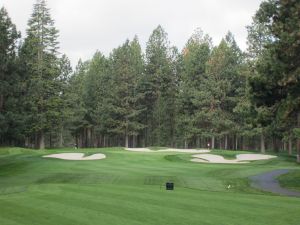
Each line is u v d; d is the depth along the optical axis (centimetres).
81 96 7988
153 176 2586
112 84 7638
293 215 1088
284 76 2084
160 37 7956
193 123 7056
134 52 7731
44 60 5725
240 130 6575
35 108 5394
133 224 973
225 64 6819
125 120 7594
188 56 7738
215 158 4300
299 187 2100
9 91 3384
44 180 2494
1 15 3509
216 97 6775
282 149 8250
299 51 2089
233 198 1388
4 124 3406
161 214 1087
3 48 3288
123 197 1373
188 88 7238
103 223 983
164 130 8006
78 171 2936
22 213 1099
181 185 2159
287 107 2139
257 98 2408
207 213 1105
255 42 5566
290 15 2180
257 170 2950
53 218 1038
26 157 3950
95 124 8169
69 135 9125
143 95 7681
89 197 1366
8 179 2577
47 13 5756
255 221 1012
